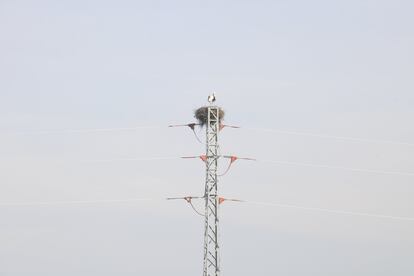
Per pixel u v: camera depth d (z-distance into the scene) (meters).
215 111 81.38
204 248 78.94
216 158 80.44
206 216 79.50
